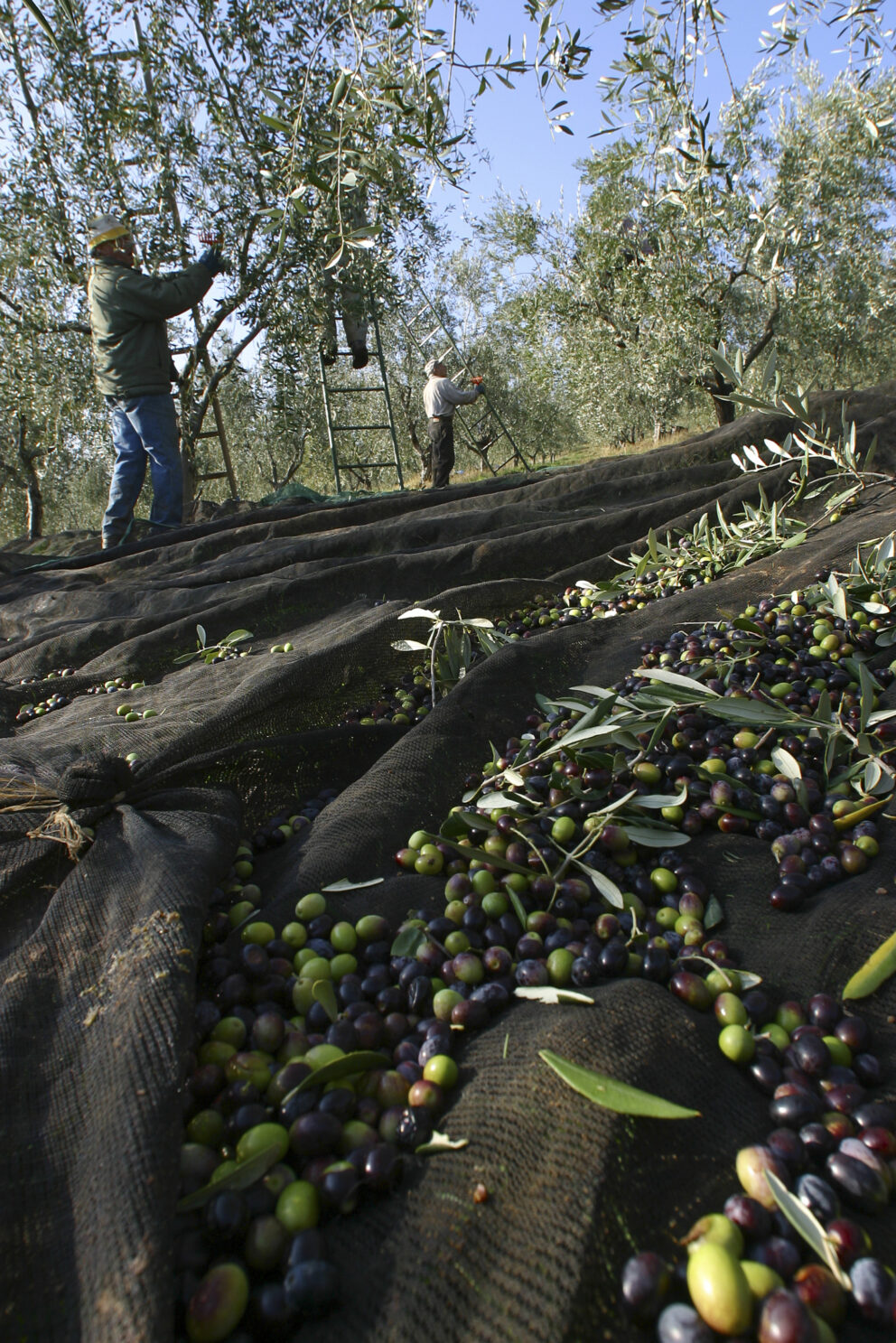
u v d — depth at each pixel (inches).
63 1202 48.8
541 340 673.0
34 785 95.7
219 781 105.3
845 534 159.3
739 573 157.9
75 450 598.9
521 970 70.5
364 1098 59.5
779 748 99.6
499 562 201.0
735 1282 41.7
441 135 110.4
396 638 146.9
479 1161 51.0
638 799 91.6
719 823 90.3
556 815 91.9
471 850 82.0
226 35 390.6
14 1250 46.3
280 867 90.7
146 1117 49.8
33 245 413.4
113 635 192.4
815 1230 46.1
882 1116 54.8
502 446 860.0
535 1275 43.8
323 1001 66.5
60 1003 63.8
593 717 101.3
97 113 399.2
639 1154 49.7
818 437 230.4
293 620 192.9
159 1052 54.2
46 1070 57.8
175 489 318.7
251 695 119.7
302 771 111.7
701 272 529.0
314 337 465.1
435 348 780.6
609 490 239.5
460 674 137.6
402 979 70.7
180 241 421.1
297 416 555.8
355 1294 45.8
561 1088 53.2
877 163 509.4
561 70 103.7
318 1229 49.8
